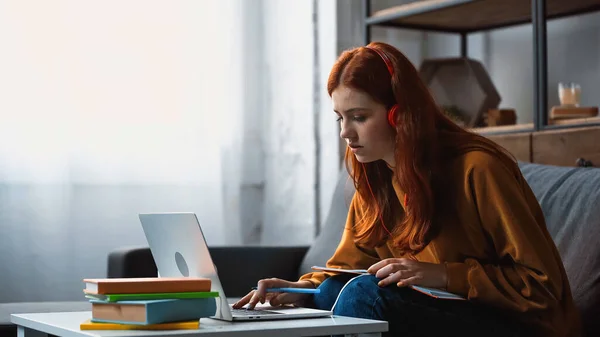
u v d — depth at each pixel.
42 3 3.06
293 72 3.43
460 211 1.51
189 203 3.31
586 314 1.61
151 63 3.24
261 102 3.45
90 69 3.14
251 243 3.44
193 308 1.24
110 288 1.22
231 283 2.36
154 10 3.25
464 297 1.46
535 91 2.45
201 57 3.33
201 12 3.34
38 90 3.05
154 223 1.44
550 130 2.39
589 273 1.64
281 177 3.45
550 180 1.90
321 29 3.41
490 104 2.88
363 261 1.73
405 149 1.50
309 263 2.35
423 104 1.52
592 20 2.81
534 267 1.43
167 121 3.27
